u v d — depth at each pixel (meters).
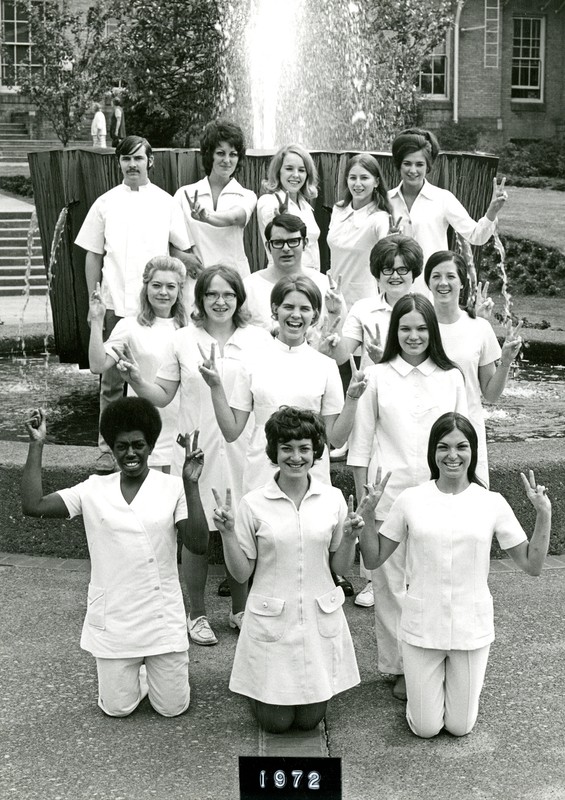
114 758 3.84
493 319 15.58
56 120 26.11
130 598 4.09
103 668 4.11
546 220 21.25
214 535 5.96
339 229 6.41
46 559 6.04
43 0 27.86
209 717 4.18
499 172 28.47
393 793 3.60
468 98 31.88
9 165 27.83
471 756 3.86
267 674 3.98
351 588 5.50
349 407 4.54
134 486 4.19
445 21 20.42
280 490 4.05
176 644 4.12
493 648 4.80
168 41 19.58
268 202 6.20
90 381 10.42
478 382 5.10
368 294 6.45
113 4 21.55
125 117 24.20
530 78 32.50
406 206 6.42
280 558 3.98
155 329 5.58
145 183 6.60
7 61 30.38
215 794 3.59
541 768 3.77
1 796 3.58
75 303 8.51
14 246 19.73
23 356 12.05
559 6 32.22
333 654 4.05
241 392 4.82
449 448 4.01
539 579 5.72
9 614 5.17
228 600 5.42
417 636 3.95
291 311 4.71
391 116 20.28
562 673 4.55
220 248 6.52
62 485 6.14
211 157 6.39
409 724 4.06
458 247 7.97
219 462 5.02
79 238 6.69
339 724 4.14
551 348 11.84
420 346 4.57
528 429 8.46
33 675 4.52
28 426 4.06
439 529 3.97
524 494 6.15
